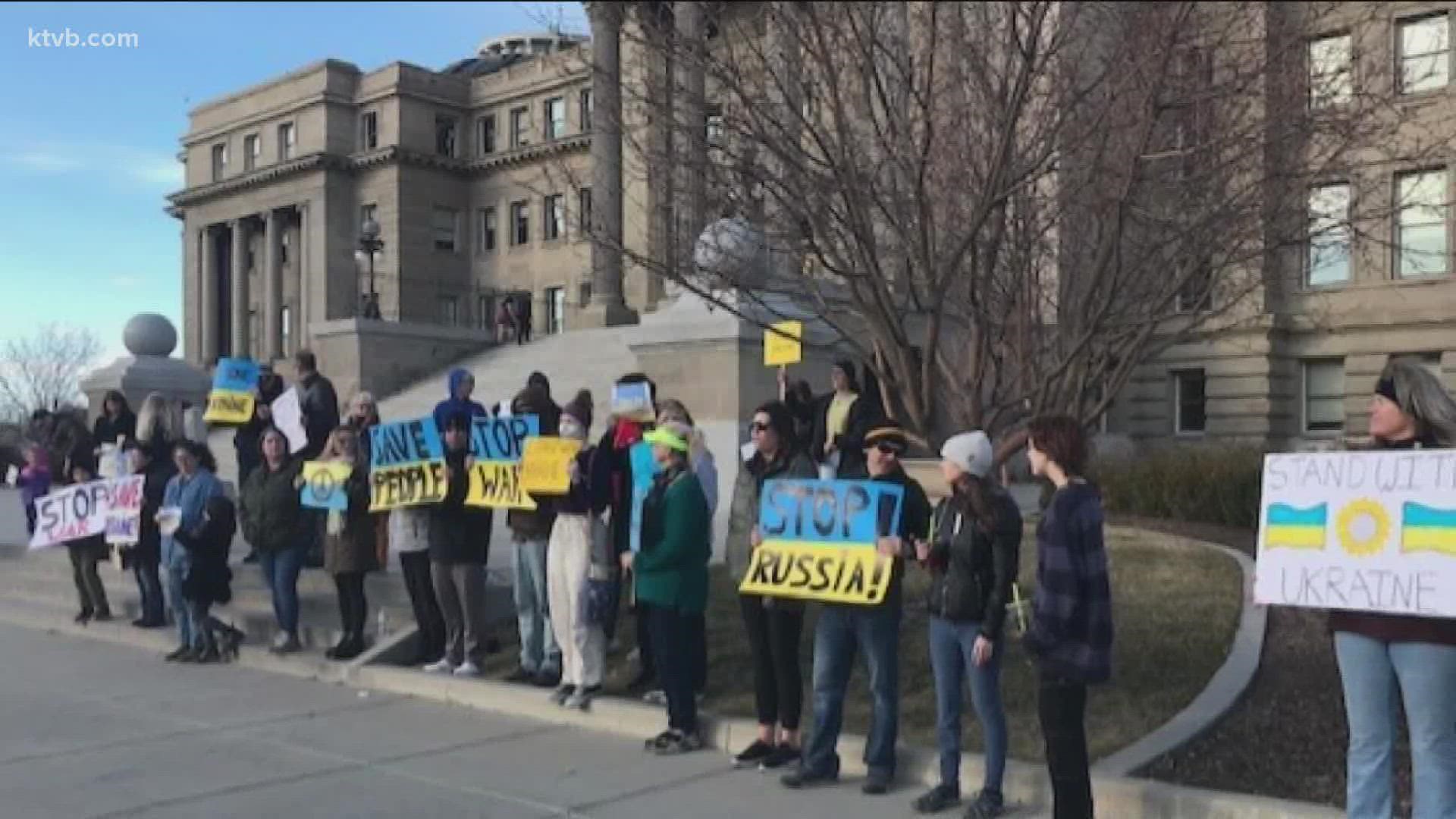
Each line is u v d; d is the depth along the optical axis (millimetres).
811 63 9062
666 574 7539
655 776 7102
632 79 10430
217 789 6871
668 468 7656
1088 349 8586
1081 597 5387
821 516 6855
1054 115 8375
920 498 6785
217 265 78188
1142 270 8258
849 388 8953
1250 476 15758
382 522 10555
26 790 6832
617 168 13797
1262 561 5289
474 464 9312
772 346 10945
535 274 64562
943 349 10258
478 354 31891
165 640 11703
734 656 9242
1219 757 6688
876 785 6711
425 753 7676
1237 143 7895
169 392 24750
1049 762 5504
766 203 8617
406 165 66812
